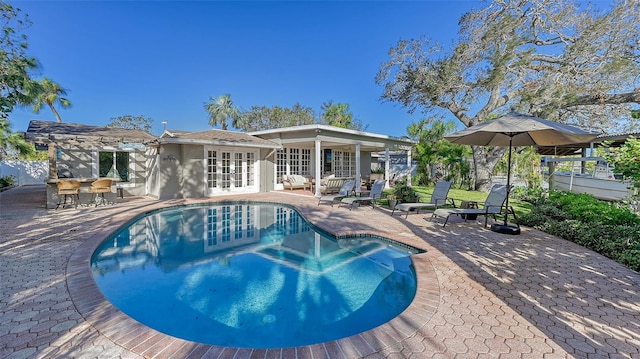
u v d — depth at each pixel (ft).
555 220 24.91
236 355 8.32
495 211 25.32
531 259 16.99
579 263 16.33
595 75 47.47
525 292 12.65
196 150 46.37
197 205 40.32
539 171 51.52
